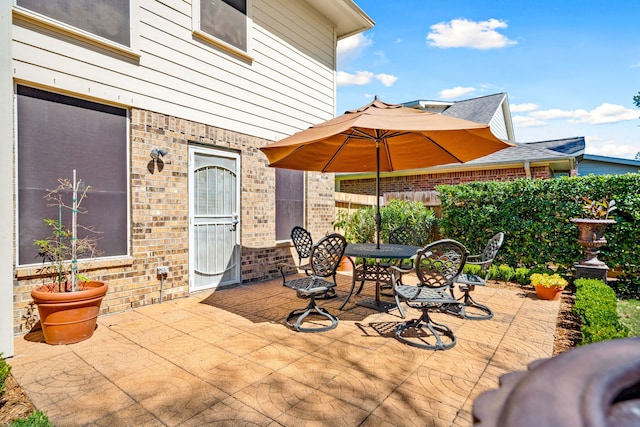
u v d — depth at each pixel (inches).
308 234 240.1
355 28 325.4
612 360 25.7
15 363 118.1
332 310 183.8
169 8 194.2
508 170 362.9
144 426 85.0
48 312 131.0
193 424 85.7
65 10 154.2
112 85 170.7
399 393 100.1
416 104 573.6
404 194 400.5
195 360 121.0
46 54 149.6
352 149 211.2
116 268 173.2
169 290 195.8
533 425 19.4
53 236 153.5
